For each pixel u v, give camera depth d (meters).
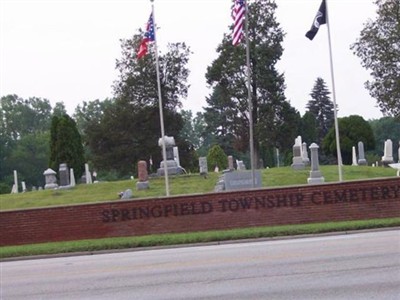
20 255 21.19
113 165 66.44
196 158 68.19
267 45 59.19
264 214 24.64
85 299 11.41
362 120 64.50
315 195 24.69
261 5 59.66
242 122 61.72
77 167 52.62
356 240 17.88
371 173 38.84
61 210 24.73
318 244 17.58
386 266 12.38
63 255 21.05
